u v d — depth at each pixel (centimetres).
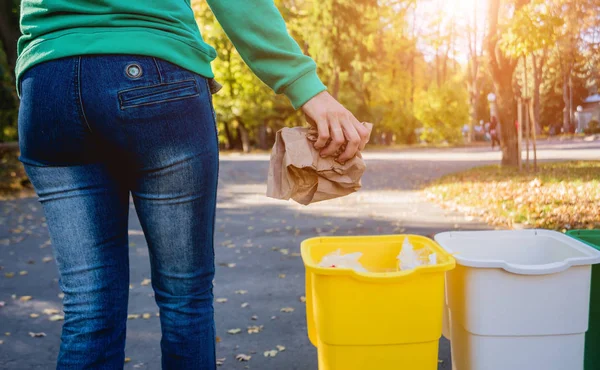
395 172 1684
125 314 148
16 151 1580
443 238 222
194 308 146
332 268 178
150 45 125
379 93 4094
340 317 181
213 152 138
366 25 3616
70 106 123
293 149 146
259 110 3375
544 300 189
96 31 123
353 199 1119
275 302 457
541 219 735
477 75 4406
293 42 146
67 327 140
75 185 137
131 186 139
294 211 993
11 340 389
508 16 1389
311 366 325
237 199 1200
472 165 1845
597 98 4875
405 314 181
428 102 3756
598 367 227
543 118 5069
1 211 1120
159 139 128
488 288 189
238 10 141
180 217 136
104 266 141
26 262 656
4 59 1664
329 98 146
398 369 184
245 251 664
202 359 148
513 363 192
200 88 133
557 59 1527
